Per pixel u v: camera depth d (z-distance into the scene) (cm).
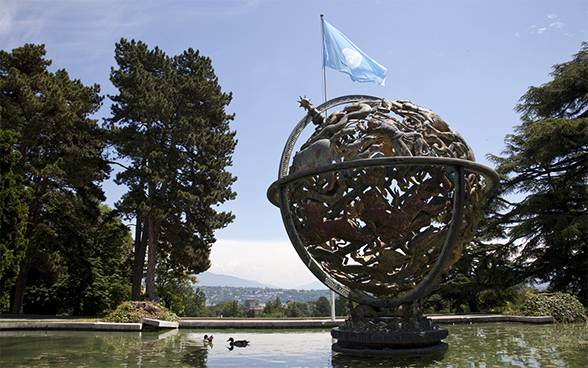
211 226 2430
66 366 620
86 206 2444
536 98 2461
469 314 1530
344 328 766
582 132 1969
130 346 843
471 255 2330
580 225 1811
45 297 2561
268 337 1055
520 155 2292
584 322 1259
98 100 2611
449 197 700
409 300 718
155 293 3359
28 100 2084
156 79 2517
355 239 712
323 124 820
